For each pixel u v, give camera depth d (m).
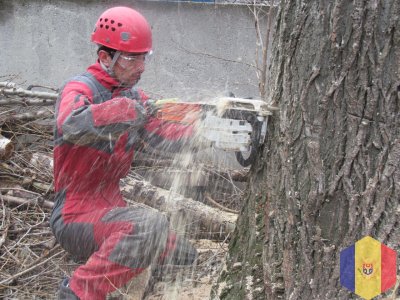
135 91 3.66
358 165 2.59
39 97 5.64
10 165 5.38
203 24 6.40
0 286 4.12
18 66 6.59
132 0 6.38
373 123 2.54
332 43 2.56
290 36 2.76
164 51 6.46
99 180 3.46
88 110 3.10
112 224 3.35
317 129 2.67
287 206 2.80
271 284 2.87
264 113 2.90
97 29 3.45
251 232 3.09
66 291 3.32
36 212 5.00
